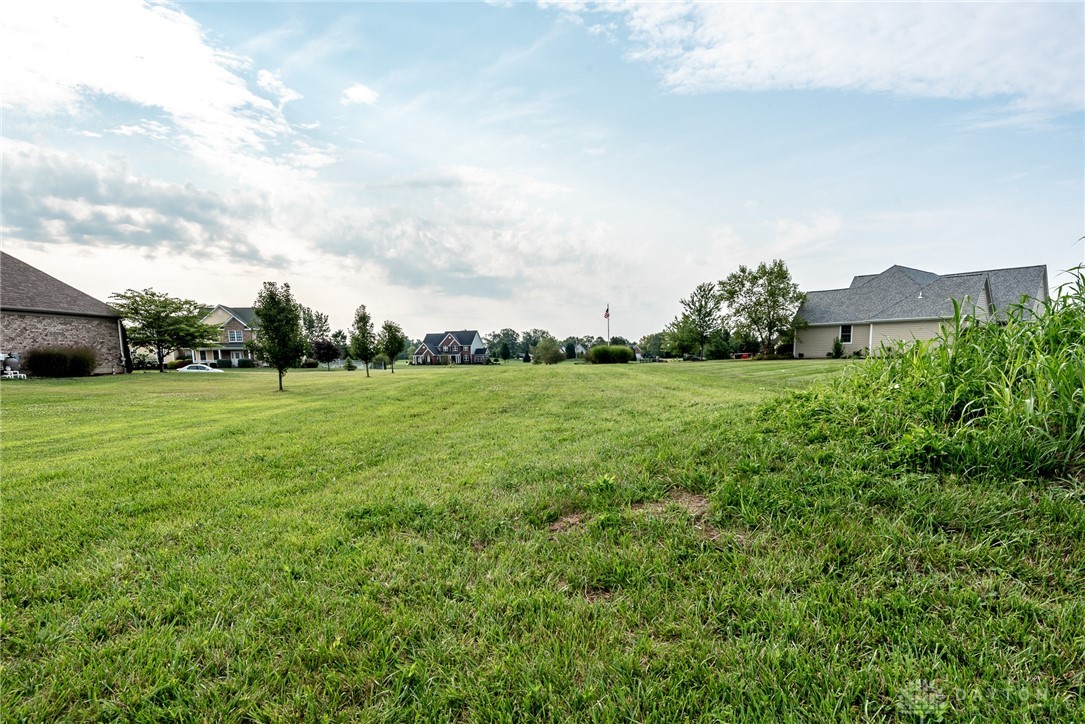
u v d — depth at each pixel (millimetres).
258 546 2695
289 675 1592
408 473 4289
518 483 3586
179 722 1430
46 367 21531
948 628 1589
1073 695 1295
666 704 1384
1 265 22797
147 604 2072
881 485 2561
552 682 1504
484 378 16281
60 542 2848
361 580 2217
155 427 8133
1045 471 2443
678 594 1938
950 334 3746
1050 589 1738
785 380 12258
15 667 1675
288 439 6320
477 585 2127
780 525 2385
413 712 1430
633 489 3086
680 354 41156
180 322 32875
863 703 1327
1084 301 3297
